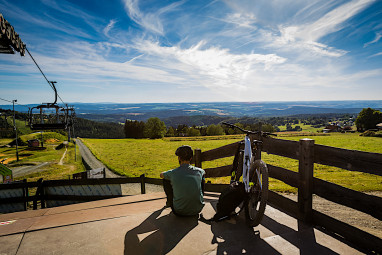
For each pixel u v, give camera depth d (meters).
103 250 2.41
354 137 66.69
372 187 9.13
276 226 3.00
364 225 5.04
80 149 63.81
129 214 3.39
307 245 2.54
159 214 3.40
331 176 13.52
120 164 36.78
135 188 19.06
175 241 2.62
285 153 3.40
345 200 2.67
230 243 2.58
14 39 3.76
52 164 40.22
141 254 2.34
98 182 5.60
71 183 5.63
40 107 16.47
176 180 3.14
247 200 3.04
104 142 87.00
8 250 2.39
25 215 3.52
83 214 3.45
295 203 3.26
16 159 48.09
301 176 3.10
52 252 2.37
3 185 5.38
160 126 108.62
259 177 2.86
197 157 5.57
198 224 3.06
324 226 2.92
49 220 3.19
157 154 48.53
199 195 3.17
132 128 127.62
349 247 2.49
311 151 3.01
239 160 3.62
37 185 5.54
